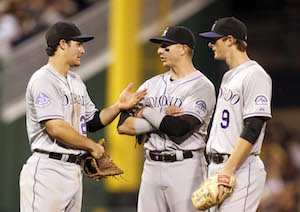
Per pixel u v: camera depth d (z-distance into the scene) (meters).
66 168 19.41
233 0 54.56
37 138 19.59
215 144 19.25
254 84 18.64
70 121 19.73
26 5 46.41
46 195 19.17
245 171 18.86
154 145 20.36
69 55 19.75
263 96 18.53
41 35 42.34
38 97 19.16
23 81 36.75
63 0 47.97
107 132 36.16
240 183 18.80
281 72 54.38
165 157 20.28
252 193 18.88
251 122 18.41
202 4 39.12
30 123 19.78
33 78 19.52
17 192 35.97
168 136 20.25
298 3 54.94
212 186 18.31
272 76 54.38
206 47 37.50
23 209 19.45
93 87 37.34
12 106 36.53
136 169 36.66
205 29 38.91
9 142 36.16
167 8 38.50
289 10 54.91
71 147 19.45
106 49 37.97
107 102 37.44
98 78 37.44
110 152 36.12
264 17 55.00
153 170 20.47
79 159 19.78
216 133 19.31
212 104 20.66
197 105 20.14
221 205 19.02
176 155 20.19
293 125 52.22
